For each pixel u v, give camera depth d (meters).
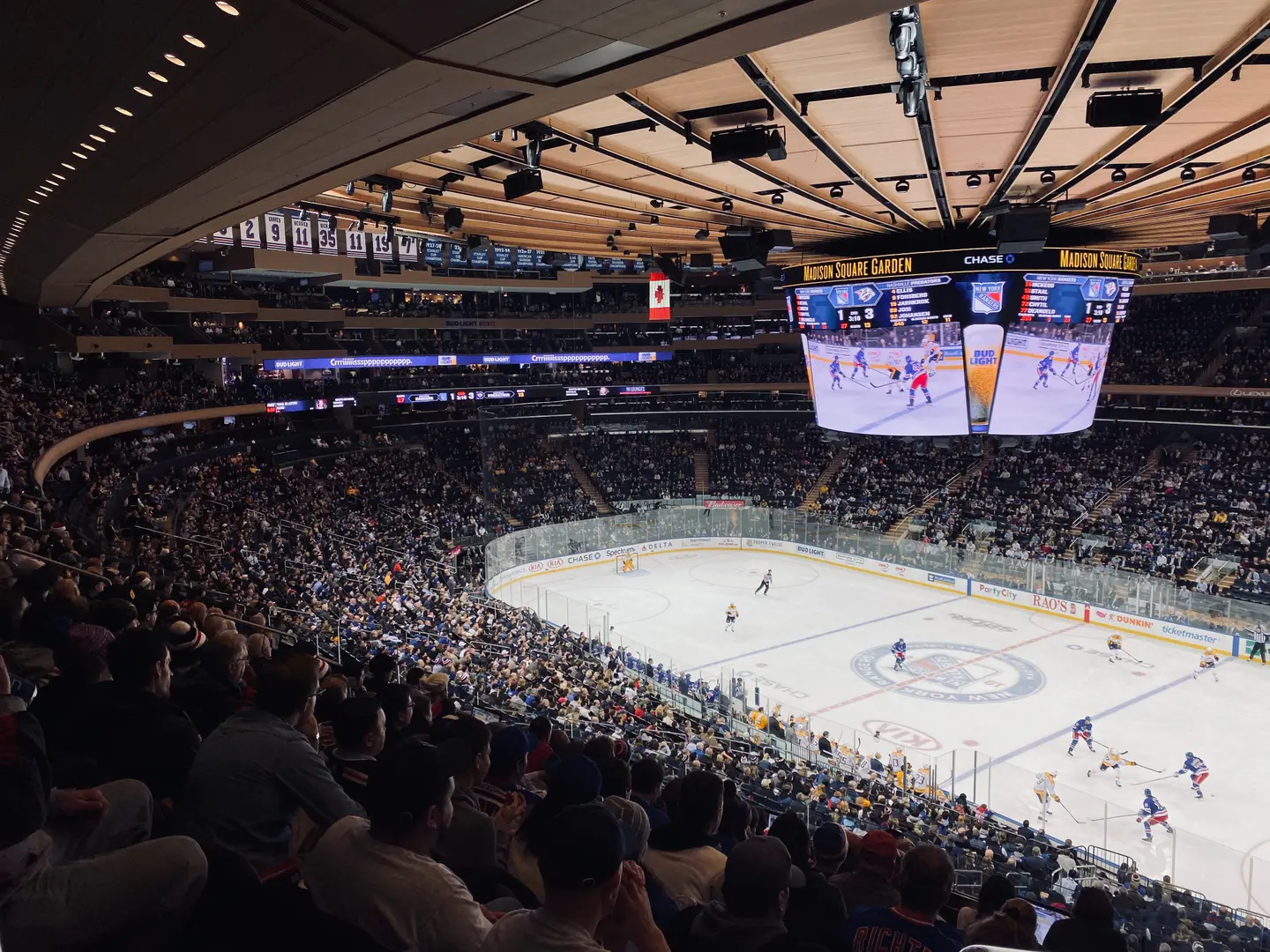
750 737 23.62
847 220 27.09
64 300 29.72
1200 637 33.75
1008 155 19.05
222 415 42.97
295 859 4.06
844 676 31.67
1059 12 10.88
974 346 28.03
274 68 8.13
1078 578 37.59
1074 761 24.77
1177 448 48.12
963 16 10.88
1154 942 10.38
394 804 3.31
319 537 36.62
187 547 26.00
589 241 31.64
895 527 49.00
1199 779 22.50
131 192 13.64
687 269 39.22
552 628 32.81
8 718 2.95
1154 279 45.66
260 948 2.96
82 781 4.29
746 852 3.67
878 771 22.11
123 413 36.00
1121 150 17.59
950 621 38.06
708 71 12.82
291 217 40.56
